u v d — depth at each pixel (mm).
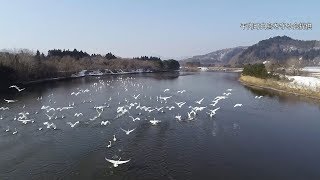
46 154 56156
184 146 59875
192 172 49312
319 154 56969
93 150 57812
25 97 112125
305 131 70125
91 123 74500
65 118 79188
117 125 72875
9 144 60969
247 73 171375
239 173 49344
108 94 118750
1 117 79938
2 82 141375
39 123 74688
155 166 51250
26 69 169750
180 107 92188
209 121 77125
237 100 105312
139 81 177125
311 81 133250
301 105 96562
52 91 129125
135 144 60750
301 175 49031
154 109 88500
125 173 48906
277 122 77125
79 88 139875
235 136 66000
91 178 47469
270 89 131625
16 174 48812
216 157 55062
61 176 48125
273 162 53500
